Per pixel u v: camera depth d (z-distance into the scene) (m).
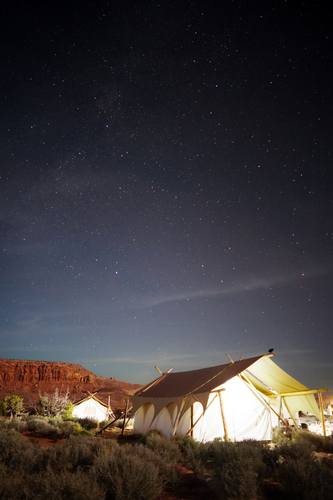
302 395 14.88
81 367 113.75
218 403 14.09
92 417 28.33
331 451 10.39
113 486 5.79
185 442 11.65
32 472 7.00
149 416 16.45
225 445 9.18
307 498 5.56
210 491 6.63
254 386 15.82
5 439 8.98
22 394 90.06
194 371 17.91
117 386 107.62
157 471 6.58
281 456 7.67
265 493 6.16
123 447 9.16
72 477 5.85
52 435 14.47
